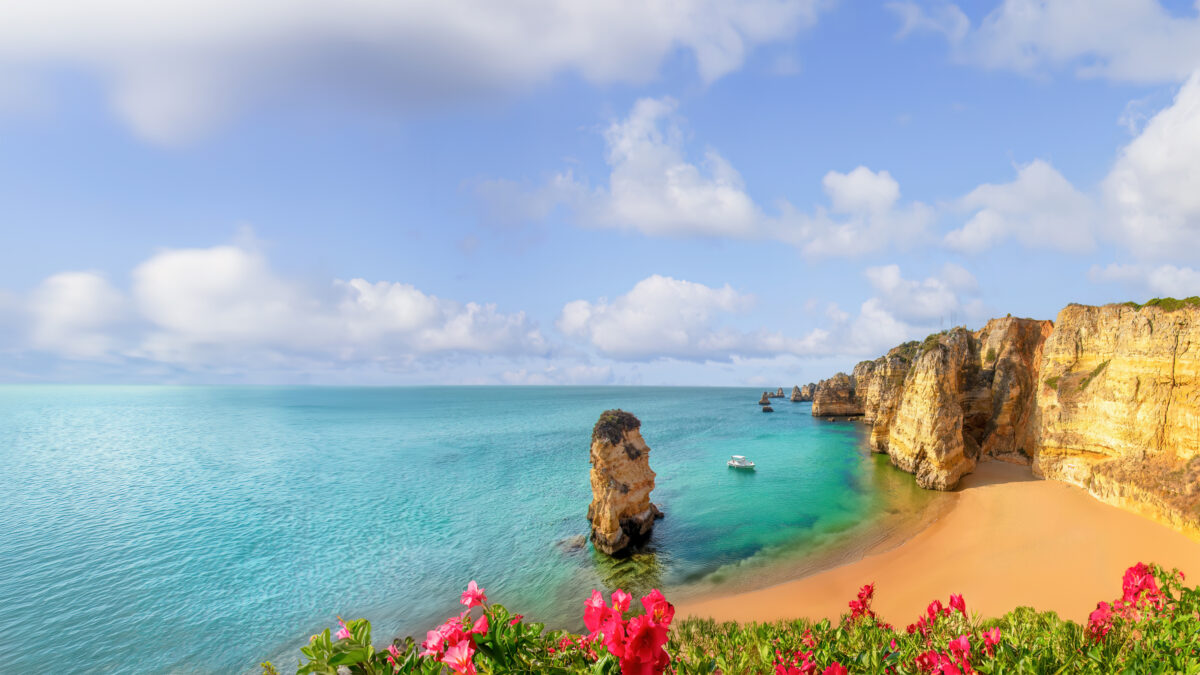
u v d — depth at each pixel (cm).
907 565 2812
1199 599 833
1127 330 3244
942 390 4625
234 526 4231
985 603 2227
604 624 327
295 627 2578
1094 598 2139
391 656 363
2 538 4022
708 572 3000
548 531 3834
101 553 3634
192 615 2702
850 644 852
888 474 5250
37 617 2705
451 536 3834
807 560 3112
